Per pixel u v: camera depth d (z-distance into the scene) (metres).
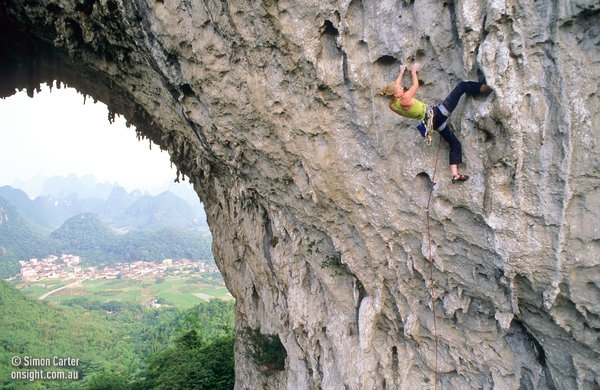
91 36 9.54
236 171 9.77
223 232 13.91
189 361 19.50
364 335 8.39
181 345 23.80
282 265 10.31
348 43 6.29
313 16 6.25
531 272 5.81
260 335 13.04
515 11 4.83
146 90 10.86
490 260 6.20
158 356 21.78
